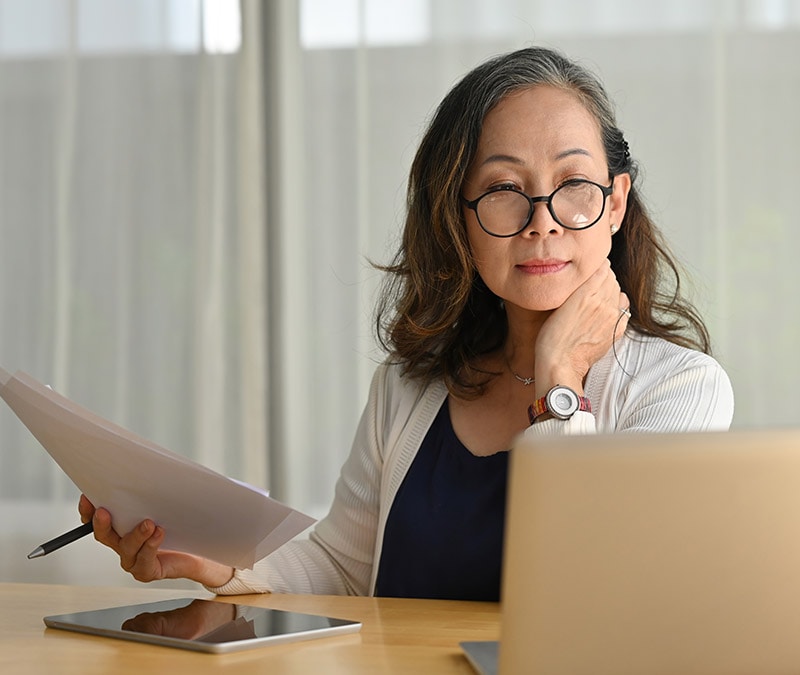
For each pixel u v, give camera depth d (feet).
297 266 10.19
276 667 3.42
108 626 3.96
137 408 10.37
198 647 3.65
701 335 6.09
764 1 9.66
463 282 5.66
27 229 10.55
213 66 10.28
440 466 5.65
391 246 10.05
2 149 10.57
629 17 9.77
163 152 10.39
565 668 2.73
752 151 9.66
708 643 2.73
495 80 5.42
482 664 3.31
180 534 4.56
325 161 10.19
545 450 2.56
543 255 5.31
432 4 10.02
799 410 9.57
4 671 3.39
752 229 9.66
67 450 4.16
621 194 5.77
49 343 10.48
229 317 10.27
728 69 9.69
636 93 9.77
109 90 10.47
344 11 10.17
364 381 10.08
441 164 5.56
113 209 10.44
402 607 4.60
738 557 2.63
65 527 10.37
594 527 2.59
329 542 6.02
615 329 5.45
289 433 10.12
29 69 10.57
